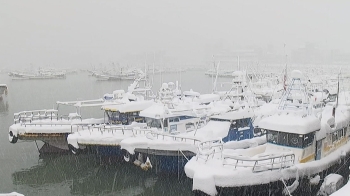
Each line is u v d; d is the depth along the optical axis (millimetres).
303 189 24375
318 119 25984
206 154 23672
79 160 36781
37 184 32312
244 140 32000
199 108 35688
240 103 37000
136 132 33250
